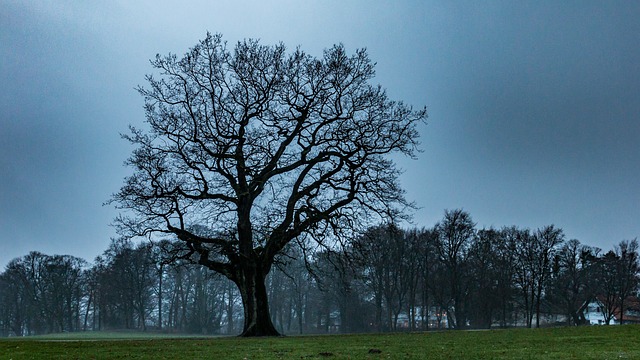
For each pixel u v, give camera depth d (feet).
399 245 279.28
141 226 120.06
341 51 126.72
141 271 346.74
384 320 343.05
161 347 72.43
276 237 119.96
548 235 298.15
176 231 119.44
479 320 300.81
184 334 327.88
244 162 123.34
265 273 119.14
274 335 113.50
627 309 359.87
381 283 292.81
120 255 339.98
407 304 346.95
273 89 124.98
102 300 364.17
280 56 126.11
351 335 103.19
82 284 394.11
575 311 325.01
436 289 309.42
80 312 430.61
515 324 343.46
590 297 329.11
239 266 118.21
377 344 73.77
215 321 377.30
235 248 119.44
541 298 334.85
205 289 364.79
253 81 123.95
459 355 57.62
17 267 381.60
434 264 307.58
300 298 353.72
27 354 62.85
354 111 126.82
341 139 124.47
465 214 298.35
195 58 124.47
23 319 408.05
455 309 291.17
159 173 118.01
